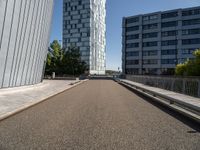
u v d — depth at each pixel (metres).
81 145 5.06
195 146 5.05
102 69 127.31
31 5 19.66
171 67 80.69
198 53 33.38
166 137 5.76
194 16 76.88
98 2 120.00
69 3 111.81
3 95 15.08
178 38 79.25
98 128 6.64
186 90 15.92
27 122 7.43
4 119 7.95
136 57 88.38
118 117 8.37
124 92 19.89
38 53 23.81
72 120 7.77
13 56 17.69
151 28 85.31
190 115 8.23
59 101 13.30
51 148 4.84
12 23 16.70
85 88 25.16
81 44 108.81
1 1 14.87
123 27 91.62
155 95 14.42
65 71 65.94
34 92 17.94
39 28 22.77
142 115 8.83
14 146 4.97
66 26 112.50
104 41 132.50
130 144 5.15
